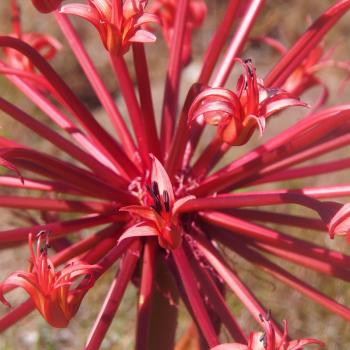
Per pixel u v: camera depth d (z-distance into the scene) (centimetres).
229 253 109
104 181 71
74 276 61
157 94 202
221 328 77
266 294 138
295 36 239
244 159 71
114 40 63
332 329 137
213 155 72
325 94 85
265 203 65
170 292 74
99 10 63
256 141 180
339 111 64
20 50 66
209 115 64
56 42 83
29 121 69
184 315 135
